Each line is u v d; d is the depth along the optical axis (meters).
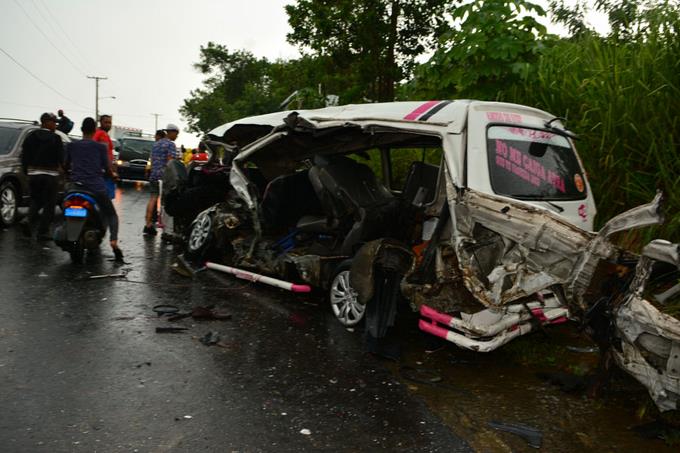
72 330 4.78
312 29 12.91
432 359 4.79
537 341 5.23
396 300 5.02
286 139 6.98
